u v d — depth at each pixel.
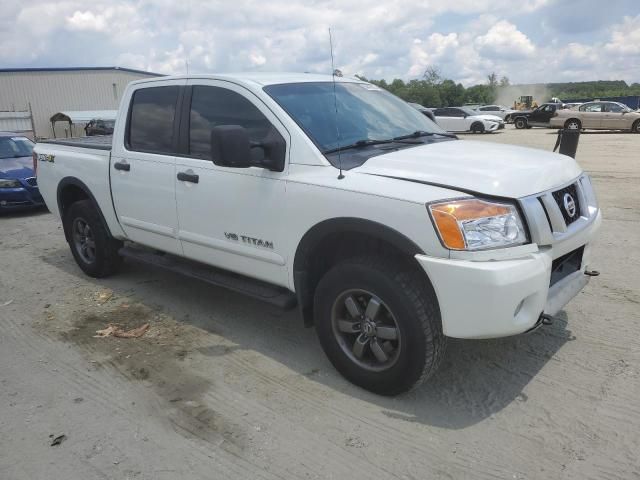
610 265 5.40
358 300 3.28
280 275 3.63
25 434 3.03
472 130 28.34
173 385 3.50
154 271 5.80
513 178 3.01
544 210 3.01
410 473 2.64
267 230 3.60
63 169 5.52
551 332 4.02
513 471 2.63
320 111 3.73
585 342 3.85
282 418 3.11
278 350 3.94
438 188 2.92
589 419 3.00
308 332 4.23
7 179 9.15
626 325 4.08
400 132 3.97
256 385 3.47
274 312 4.62
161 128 4.43
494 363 3.63
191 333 4.27
